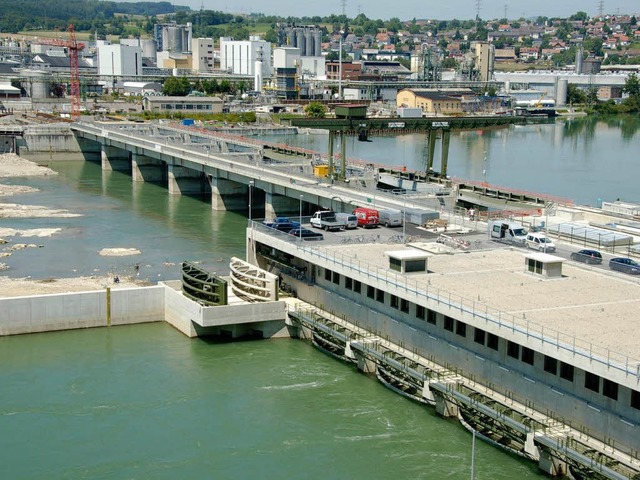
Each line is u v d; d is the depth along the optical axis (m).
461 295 96.12
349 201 166.62
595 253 113.00
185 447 86.75
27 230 190.25
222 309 114.00
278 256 130.75
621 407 76.88
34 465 83.19
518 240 122.50
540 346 80.62
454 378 93.50
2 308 116.56
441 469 82.00
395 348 103.38
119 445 87.12
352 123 191.50
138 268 155.75
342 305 114.06
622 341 81.00
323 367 107.06
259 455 85.12
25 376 103.56
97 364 107.44
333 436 88.88
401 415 93.56
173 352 111.88
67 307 119.81
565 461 76.75
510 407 85.12
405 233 130.25
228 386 101.12
